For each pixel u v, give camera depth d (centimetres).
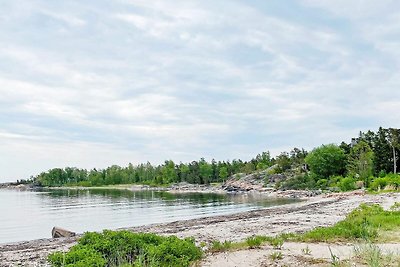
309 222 2748
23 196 11950
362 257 1121
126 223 4291
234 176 15812
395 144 9188
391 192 5841
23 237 3500
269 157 17362
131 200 8256
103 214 5372
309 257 1239
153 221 4384
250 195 9762
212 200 7825
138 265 1055
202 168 16975
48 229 4028
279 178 12350
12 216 5372
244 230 2530
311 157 10562
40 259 1911
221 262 1225
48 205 7331
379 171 9106
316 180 10281
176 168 17800
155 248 1191
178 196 9681
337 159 10269
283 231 2327
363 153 8956
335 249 1368
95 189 16275
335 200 5509
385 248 1331
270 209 4741
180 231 2722
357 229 1691
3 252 2223
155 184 17425
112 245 1234
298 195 8575
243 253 1346
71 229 3897
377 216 2238
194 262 1223
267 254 1308
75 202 7981
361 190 7131
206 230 2670
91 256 1113
